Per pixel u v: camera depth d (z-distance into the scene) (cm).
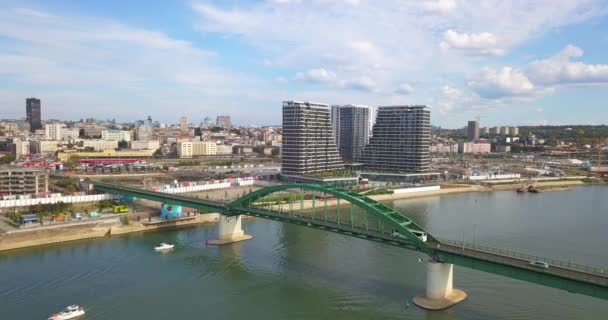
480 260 9800
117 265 13512
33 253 14688
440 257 10569
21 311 10219
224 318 9988
